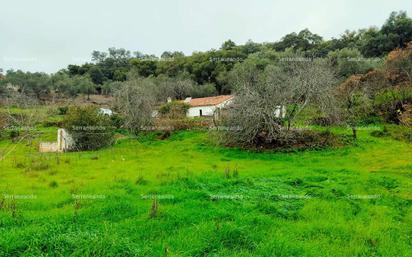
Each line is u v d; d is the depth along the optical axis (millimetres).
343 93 36531
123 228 8297
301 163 21172
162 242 7504
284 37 105125
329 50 90750
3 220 8602
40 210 10125
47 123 43375
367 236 8172
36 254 6594
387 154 22375
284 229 8438
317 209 10250
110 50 145375
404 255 7219
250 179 14148
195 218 8969
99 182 14164
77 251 6543
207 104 54438
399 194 12156
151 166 19422
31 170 17766
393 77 44656
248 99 27484
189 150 28172
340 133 30312
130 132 39000
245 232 7793
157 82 80500
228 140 28812
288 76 32406
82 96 84812
